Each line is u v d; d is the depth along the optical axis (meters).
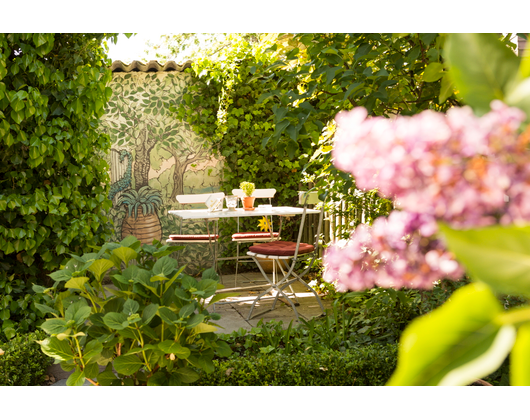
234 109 6.54
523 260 0.27
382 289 2.86
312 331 3.18
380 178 0.40
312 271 6.12
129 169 6.50
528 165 0.34
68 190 3.44
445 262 0.40
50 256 3.31
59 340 1.97
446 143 0.36
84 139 3.59
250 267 6.79
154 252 2.27
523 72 0.36
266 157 6.75
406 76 2.21
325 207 4.50
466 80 0.37
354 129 0.42
